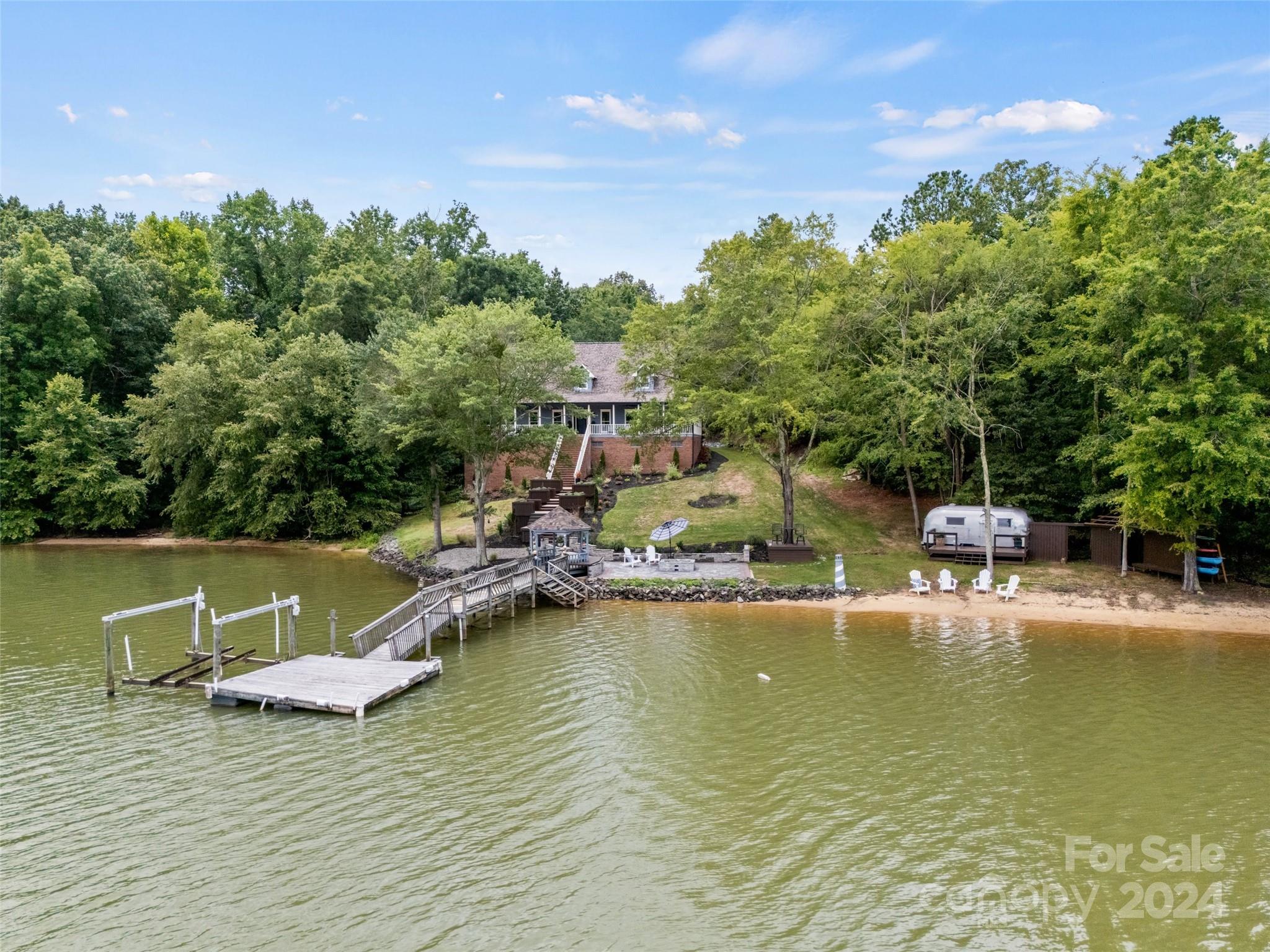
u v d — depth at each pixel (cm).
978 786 1722
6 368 5500
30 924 1267
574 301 9788
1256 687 2309
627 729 2033
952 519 3853
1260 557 3559
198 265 7238
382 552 4625
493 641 2827
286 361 5100
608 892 1349
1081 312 3544
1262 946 1209
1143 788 1708
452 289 7725
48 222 6856
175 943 1223
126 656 2614
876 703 2208
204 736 1989
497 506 5078
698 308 4222
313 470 5147
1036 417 3903
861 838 1520
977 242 4066
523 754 1888
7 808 1631
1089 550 3897
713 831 1547
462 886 1366
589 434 5553
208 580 3872
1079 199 3766
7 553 4841
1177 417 2969
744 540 4128
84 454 5494
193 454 5438
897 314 4116
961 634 2889
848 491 5100
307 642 2792
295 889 1357
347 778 1761
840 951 1198
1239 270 2811
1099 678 2400
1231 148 2986
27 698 2255
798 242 4241
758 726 2053
